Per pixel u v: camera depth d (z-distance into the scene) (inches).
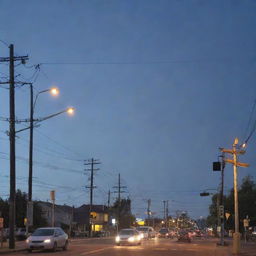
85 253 1206.9
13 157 1386.6
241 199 3695.9
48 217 4249.5
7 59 1421.0
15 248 1353.3
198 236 3560.5
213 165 1402.6
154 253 1243.8
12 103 1409.9
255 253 1326.3
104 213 5172.2
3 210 3046.3
